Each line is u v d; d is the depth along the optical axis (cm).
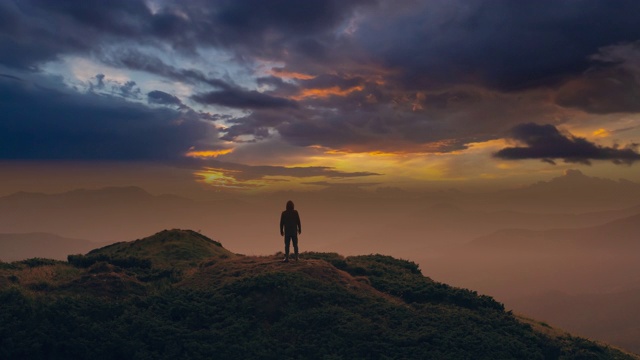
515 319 2392
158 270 2734
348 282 2506
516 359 1923
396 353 1875
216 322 2059
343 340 1939
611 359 2128
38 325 1833
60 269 2681
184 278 2630
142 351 1809
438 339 1969
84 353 1772
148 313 2062
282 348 1909
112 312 2034
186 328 1995
